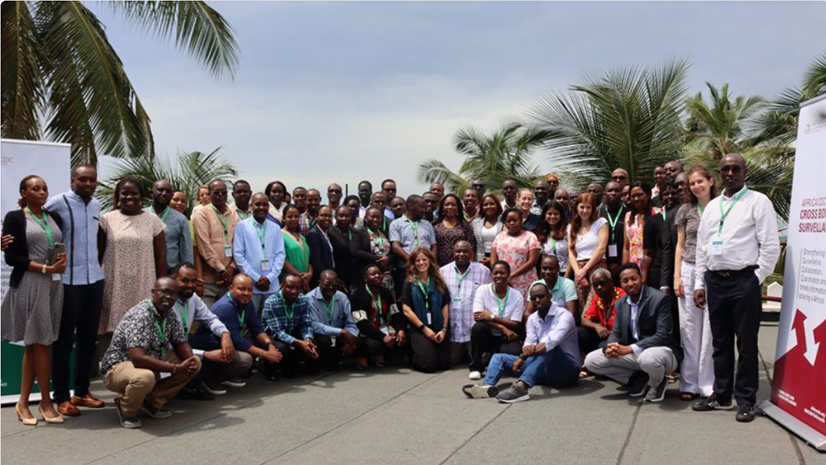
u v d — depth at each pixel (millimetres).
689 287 5707
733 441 4668
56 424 5211
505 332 6738
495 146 22406
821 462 4258
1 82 9711
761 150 15320
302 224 8234
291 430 5062
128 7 10789
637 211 6801
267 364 6691
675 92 11922
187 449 4645
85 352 5590
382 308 7328
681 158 12883
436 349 7105
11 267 5840
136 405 5094
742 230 5082
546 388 6312
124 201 5820
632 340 5891
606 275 6383
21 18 9852
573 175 12586
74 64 10211
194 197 12703
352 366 7406
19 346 5965
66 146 6141
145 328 5121
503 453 4516
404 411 5562
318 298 6957
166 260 6234
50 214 5312
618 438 4781
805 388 4875
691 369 5742
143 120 11086
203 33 10906
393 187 9320
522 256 7266
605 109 12070
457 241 7836
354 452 4578
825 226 4883
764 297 10430
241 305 6320
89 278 5465
